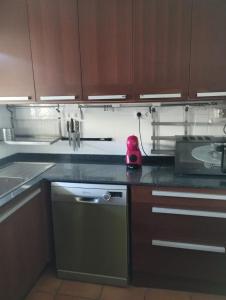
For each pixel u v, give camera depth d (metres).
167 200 1.71
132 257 1.87
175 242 1.76
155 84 1.80
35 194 1.77
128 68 1.81
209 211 1.66
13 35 1.91
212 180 1.72
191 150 1.79
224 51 1.67
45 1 1.82
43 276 2.06
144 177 1.82
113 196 1.77
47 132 2.37
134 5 1.72
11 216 1.53
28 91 1.97
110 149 2.30
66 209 1.87
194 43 1.70
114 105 2.20
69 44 1.85
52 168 2.12
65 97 1.92
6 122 2.35
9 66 1.96
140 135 2.21
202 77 1.73
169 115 2.13
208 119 2.07
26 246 1.71
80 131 2.31
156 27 1.72
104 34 1.80
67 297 1.86
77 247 1.92
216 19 1.64
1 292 1.47
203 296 1.83
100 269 1.93
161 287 1.91
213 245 1.71
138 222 1.79
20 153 2.44
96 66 1.85
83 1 1.78
